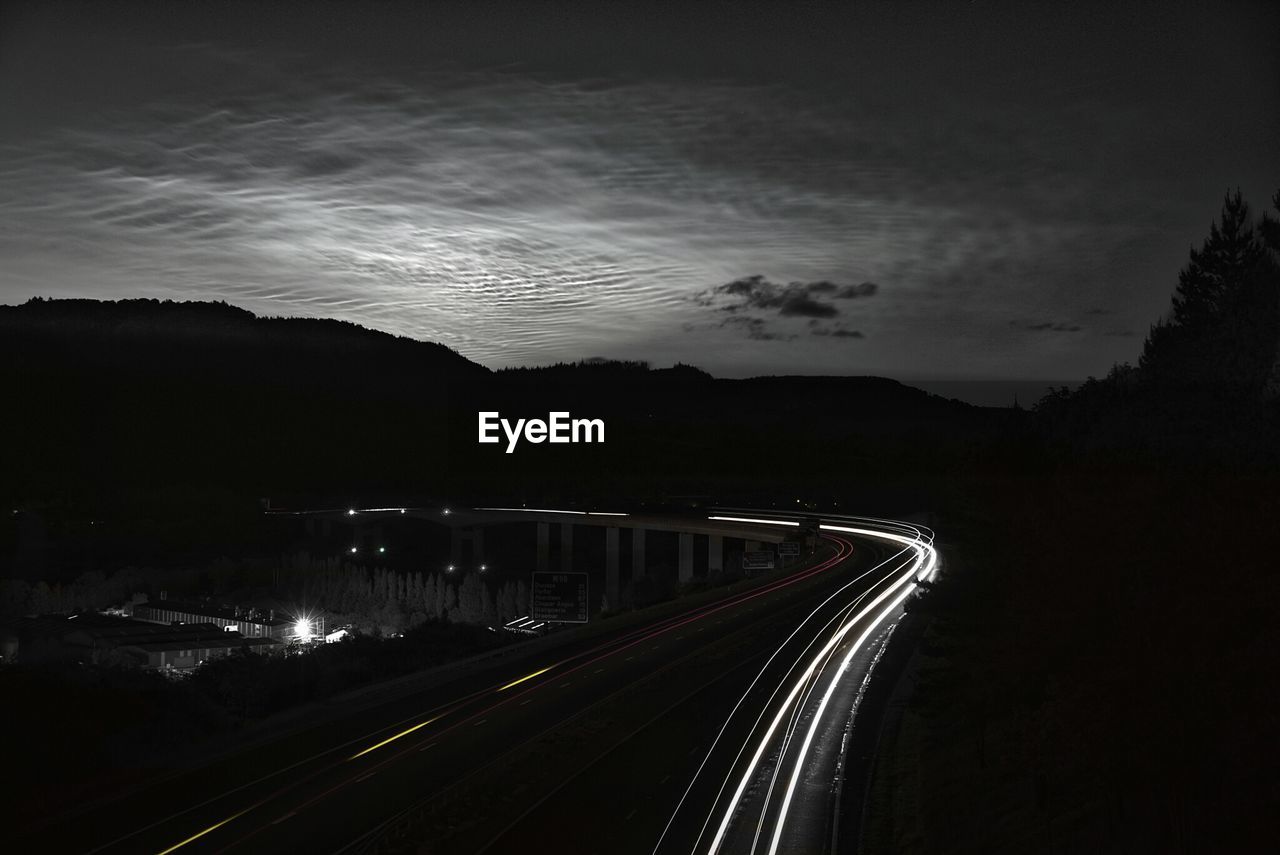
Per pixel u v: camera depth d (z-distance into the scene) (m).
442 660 57.62
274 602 135.62
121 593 142.25
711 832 28.56
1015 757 28.95
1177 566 21.25
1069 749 22.58
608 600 140.00
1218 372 62.12
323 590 153.88
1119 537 24.33
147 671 47.47
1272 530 19.92
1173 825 19.98
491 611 142.25
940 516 40.75
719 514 171.12
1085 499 26.23
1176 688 19.42
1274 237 70.69
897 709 43.62
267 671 49.00
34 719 34.62
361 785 31.64
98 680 41.50
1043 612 26.33
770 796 32.12
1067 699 21.81
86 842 25.66
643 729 40.72
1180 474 24.73
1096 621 24.48
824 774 34.62
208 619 114.38
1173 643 19.81
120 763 33.41
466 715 43.03
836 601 76.75
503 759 35.53
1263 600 19.30
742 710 44.22
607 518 176.62
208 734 39.06
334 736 38.72
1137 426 42.09
